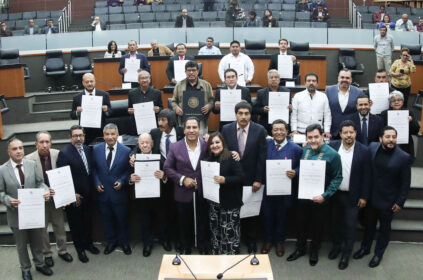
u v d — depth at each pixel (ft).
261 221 20.27
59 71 37.40
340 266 18.51
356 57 39.47
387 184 18.24
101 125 22.95
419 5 59.41
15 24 54.34
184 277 11.60
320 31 41.73
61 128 28.60
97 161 19.21
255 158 18.69
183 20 44.50
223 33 41.93
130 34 41.91
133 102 22.74
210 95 22.39
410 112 21.15
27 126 29.66
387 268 18.54
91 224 20.13
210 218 17.88
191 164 18.07
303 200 18.45
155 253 19.85
